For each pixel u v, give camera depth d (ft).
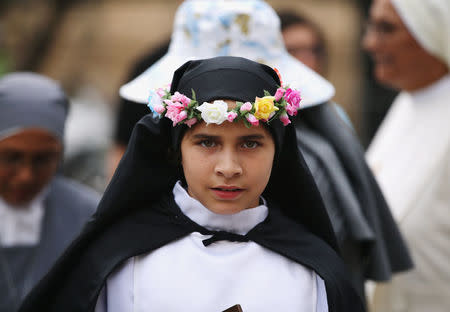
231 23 21.68
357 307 18.40
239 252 17.48
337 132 22.52
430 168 29.30
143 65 29.50
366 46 30.68
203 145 16.74
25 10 63.05
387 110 54.24
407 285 28.78
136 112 28.37
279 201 19.39
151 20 67.41
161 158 18.28
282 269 17.60
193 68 17.24
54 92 27.04
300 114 22.63
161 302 17.03
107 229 18.39
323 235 19.12
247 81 16.78
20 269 25.90
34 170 25.62
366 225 21.79
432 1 28.63
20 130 25.31
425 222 28.84
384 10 29.40
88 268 17.89
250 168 16.72
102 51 65.87
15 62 61.67
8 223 26.03
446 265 28.66
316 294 17.74
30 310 18.66
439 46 29.01
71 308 17.94
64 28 64.44
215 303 17.01
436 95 30.25
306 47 34.04
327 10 62.64
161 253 17.52
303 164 18.63
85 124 49.85
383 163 31.42
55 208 26.91
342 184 21.76
